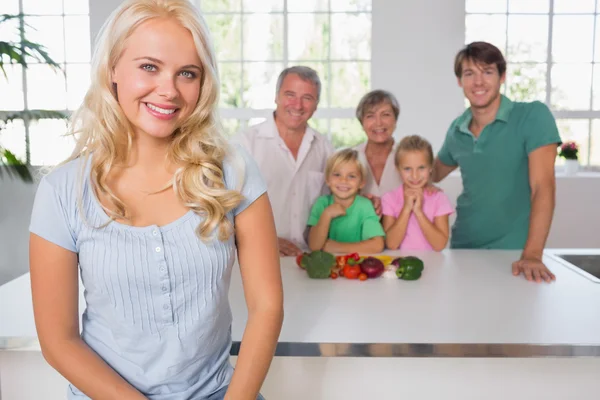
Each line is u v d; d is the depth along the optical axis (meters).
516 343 1.28
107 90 1.02
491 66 2.18
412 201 2.31
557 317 1.46
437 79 4.51
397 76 4.52
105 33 1.00
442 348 1.28
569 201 4.57
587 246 4.60
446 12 4.45
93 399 1.04
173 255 1.01
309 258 1.86
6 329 1.34
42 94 4.51
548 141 2.14
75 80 4.50
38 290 1.03
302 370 1.36
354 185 2.28
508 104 2.24
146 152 1.05
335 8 4.58
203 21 1.02
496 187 2.31
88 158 1.04
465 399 1.36
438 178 2.63
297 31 4.61
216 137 1.08
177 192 1.03
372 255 2.14
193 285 1.03
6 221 4.42
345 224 2.32
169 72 0.98
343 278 1.87
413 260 1.83
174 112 1.01
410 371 1.35
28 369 1.41
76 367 1.02
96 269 1.01
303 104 2.41
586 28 4.62
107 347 1.05
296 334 1.35
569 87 4.69
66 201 1.02
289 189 2.55
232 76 4.66
